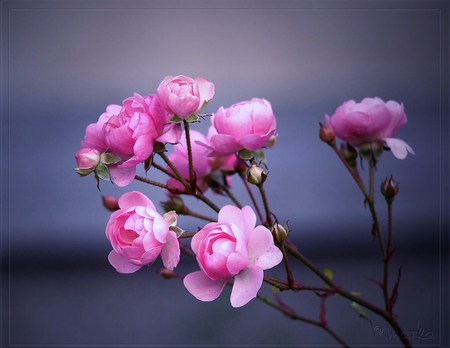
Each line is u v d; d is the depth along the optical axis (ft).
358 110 2.22
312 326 2.90
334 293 2.13
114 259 2.02
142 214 1.99
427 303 2.82
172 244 2.00
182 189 2.13
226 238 1.99
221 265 1.97
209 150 2.13
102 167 2.05
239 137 2.09
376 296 2.95
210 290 2.00
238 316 2.99
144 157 2.02
